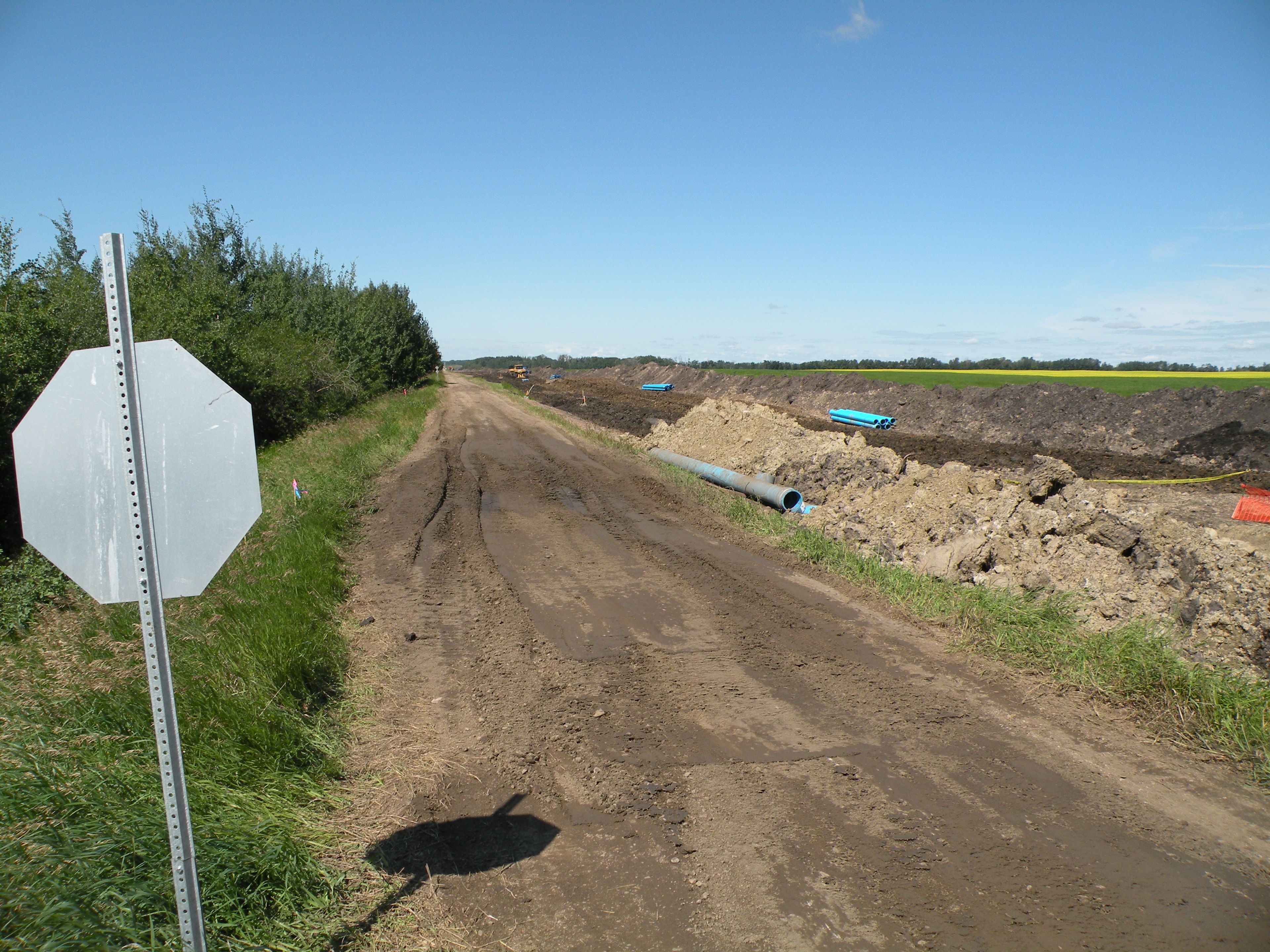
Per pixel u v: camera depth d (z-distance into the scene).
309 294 33.91
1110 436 24.92
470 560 9.88
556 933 3.27
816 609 7.91
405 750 4.88
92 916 2.82
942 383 52.25
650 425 31.28
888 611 7.84
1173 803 4.41
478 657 6.54
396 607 7.90
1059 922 3.39
